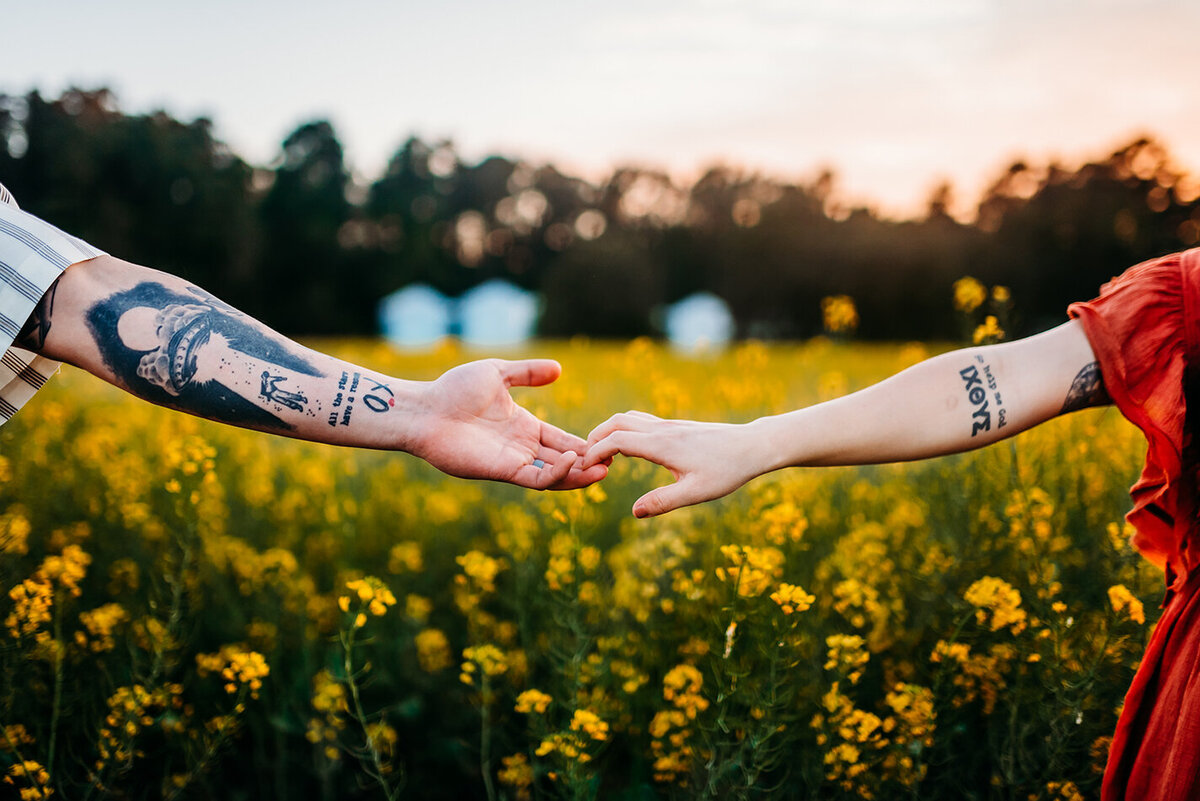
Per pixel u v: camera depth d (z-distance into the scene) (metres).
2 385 1.44
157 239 33.44
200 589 3.03
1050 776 2.03
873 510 3.56
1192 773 1.17
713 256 63.34
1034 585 2.27
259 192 56.03
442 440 1.44
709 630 2.19
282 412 1.38
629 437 1.38
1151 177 46.66
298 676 2.69
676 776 2.33
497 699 2.68
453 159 76.56
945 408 1.27
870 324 47.50
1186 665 1.20
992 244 47.03
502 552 3.39
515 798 2.40
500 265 74.75
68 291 1.32
